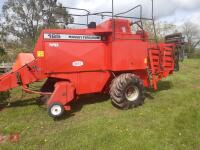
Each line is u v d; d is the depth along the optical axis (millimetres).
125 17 9906
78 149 6668
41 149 6789
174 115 8805
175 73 18438
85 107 9805
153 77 10906
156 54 11055
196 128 7906
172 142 7098
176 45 11922
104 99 10734
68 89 8812
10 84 8859
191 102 10305
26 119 8656
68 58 9156
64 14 10852
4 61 16641
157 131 7625
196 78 16344
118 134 7273
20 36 56281
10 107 9695
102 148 6660
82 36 9336
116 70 9648
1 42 26969
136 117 8688
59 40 9023
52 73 9008
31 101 10344
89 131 7555
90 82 9586
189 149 6816
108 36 9719
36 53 8883
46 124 8305
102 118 8539
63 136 7398
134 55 9953
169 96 11211
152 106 9797
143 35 10203
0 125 8188
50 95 9117
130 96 9680
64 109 8789
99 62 9656
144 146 6727
